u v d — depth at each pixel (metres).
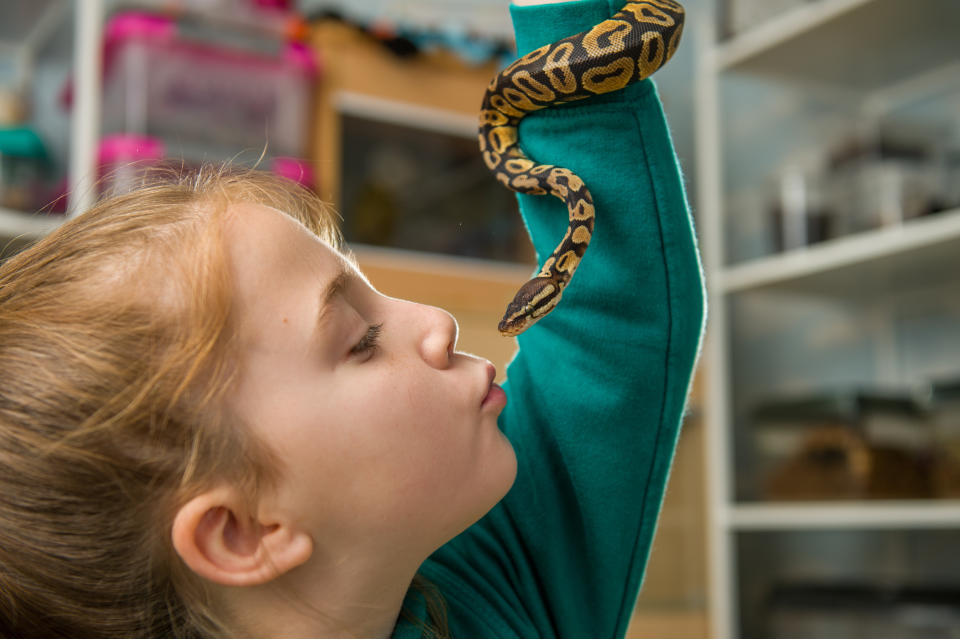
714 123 2.39
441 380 0.67
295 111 1.95
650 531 0.80
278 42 1.92
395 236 2.14
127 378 0.62
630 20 0.77
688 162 2.98
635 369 0.78
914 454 1.99
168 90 1.81
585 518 0.78
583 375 0.79
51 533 0.63
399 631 0.68
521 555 0.79
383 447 0.65
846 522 1.97
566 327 0.80
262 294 0.64
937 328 2.36
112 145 1.73
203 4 1.88
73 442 0.62
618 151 0.78
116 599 0.64
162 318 0.63
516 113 0.82
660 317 0.78
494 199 2.31
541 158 0.81
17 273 0.67
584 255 0.80
